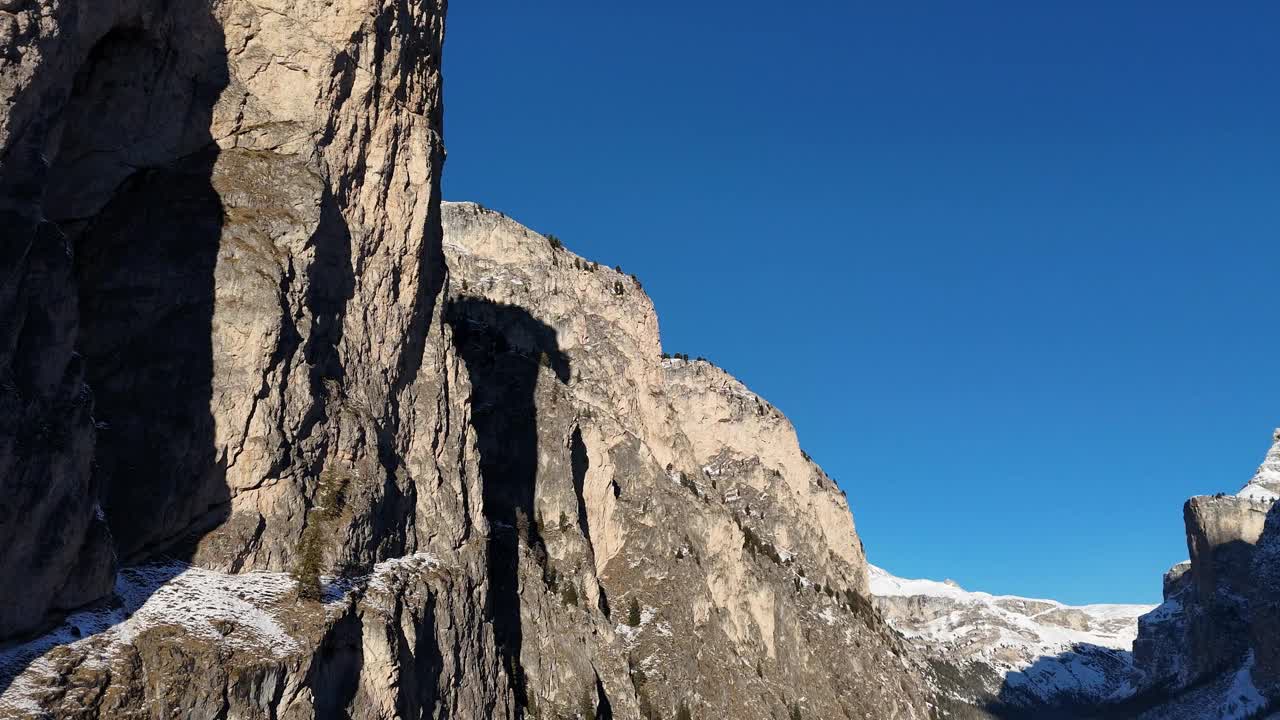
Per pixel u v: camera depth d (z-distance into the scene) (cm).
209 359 4375
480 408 10362
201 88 4903
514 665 8081
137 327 4306
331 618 4269
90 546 3584
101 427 4091
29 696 3142
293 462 4612
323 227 5119
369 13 5478
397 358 5725
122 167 4553
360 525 4822
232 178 4809
